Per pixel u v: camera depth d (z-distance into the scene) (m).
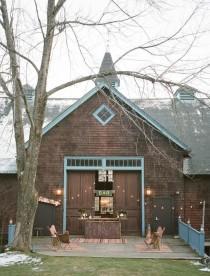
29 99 27.16
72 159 22.67
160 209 22.25
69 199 22.66
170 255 16.56
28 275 11.63
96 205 23.02
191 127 25.55
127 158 22.56
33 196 14.37
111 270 12.48
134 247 18.34
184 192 22.64
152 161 22.52
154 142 22.42
